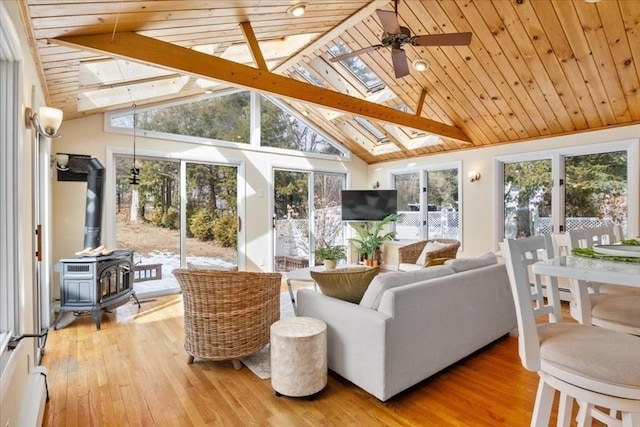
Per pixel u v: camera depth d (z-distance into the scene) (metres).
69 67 3.16
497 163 5.57
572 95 4.16
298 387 2.28
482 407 2.24
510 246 1.34
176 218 5.39
